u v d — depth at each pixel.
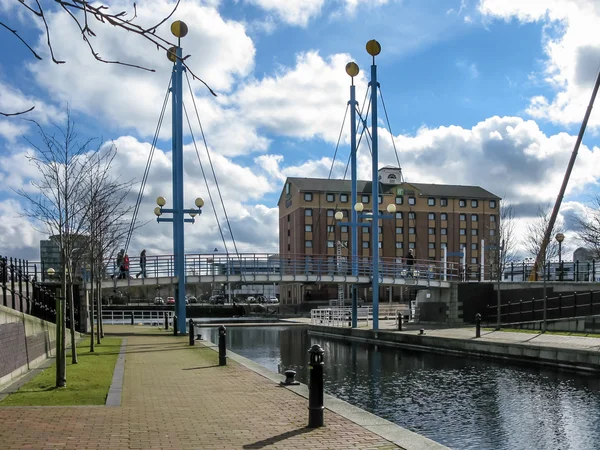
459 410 15.30
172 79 36.50
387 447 7.60
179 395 11.84
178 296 36.44
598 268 37.75
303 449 7.49
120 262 36.69
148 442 7.79
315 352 8.88
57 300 13.02
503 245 52.75
